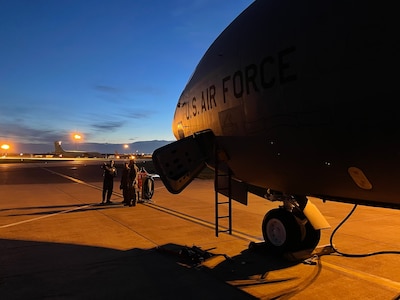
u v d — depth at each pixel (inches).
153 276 181.9
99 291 161.5
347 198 154.3
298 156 144.9
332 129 120.6
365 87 105.5
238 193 233.6
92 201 483.8
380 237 268.8
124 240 260.5
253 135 161.9
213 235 277.4
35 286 167.0
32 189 639.1
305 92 125.6
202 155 216.5
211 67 195.3
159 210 406.0
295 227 209.5
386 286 168.4
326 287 167.3
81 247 239.5
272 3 153.9
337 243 250.7
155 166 202.1
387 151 109.0
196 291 162.4
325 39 117.7
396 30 97.4
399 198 126.0
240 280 176.7
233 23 188.9
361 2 108.0
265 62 144.8
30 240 259.4
